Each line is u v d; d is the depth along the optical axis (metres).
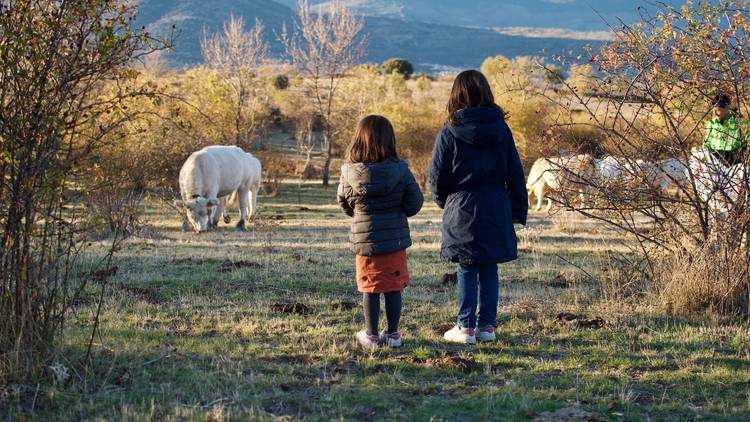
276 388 4.87
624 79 7.19
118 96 5.05
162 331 6.21
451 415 4.51
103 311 6.82
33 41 4.66
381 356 5.62
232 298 7.64
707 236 7.32
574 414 4.50
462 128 5.68
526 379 5.14
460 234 5.77
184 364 5.32
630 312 7.07
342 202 5.79
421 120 40.78
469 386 5.02
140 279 8.52
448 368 5.31
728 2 6.71
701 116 7.55
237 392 4.70
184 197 17.09
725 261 7.06
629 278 7.98
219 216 18.36
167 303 7.37
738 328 6.46
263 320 6.66
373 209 5.62
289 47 46.41
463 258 5.79
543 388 4.99
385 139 5.57
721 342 6.07
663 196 7.38
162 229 17.27
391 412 4.52
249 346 5.78
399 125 40.06
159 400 4.63
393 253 5.70
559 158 7.62
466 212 5.75
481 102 5.75
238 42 41.69
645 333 6.37
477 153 5.72
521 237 14.16
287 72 67.75
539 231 15.00
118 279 8.48
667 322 6.68
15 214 4.68
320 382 5.04
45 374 4.79
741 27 6.70
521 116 26.98
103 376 4.96
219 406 4.50
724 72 6.86
